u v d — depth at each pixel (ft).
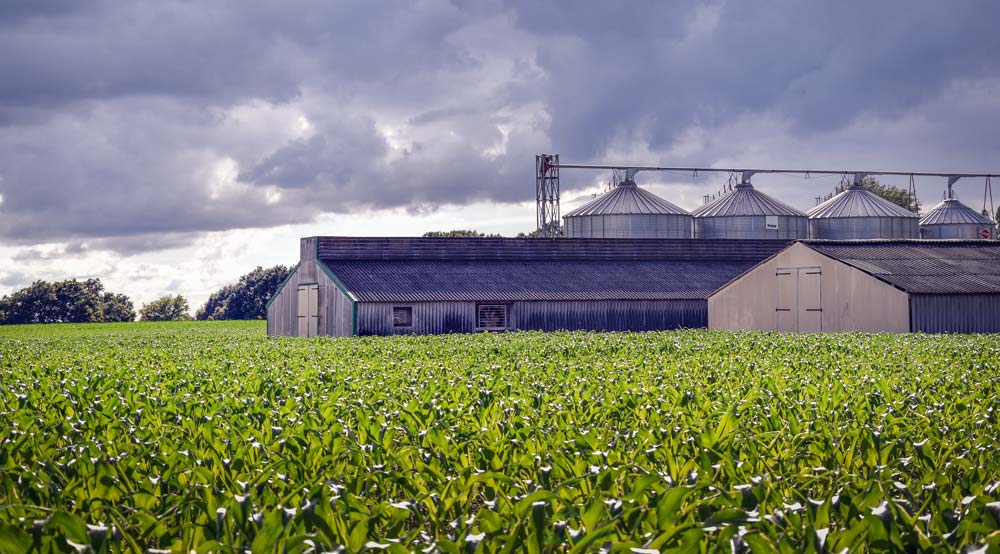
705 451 33.04
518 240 246.27
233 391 63.31
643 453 35.01
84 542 22.81
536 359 99.45
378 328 200.54
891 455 36.01
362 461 34.78
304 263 229.25
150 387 63.72
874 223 319.47
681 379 70.44
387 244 231.09
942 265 188.44
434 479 31.99
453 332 205.67
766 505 27.73
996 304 177.37
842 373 76.33
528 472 34.19
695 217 321.73
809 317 193.47
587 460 34.17
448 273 224.94
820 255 191.31
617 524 25.58
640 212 303.68
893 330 174.91
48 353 122.83
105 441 40.47
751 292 206.80
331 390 63.87
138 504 29.12
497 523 24.89
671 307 224.12
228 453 35.86
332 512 25.80
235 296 650.84
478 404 51.67
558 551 25.48
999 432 43.04
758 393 56.08
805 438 38.86
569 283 227.20
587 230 306.76
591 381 67.87
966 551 23.11
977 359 89.51
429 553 23.63
